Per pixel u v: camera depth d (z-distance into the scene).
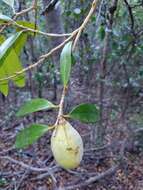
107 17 2.51
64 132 0.55
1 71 0.79
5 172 3.46
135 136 3.90
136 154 3.78
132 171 3.54
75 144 0.55
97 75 3.94
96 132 3.81
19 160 3.65
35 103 0.61
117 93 4.42
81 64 3.96
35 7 0.77
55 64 3.70
